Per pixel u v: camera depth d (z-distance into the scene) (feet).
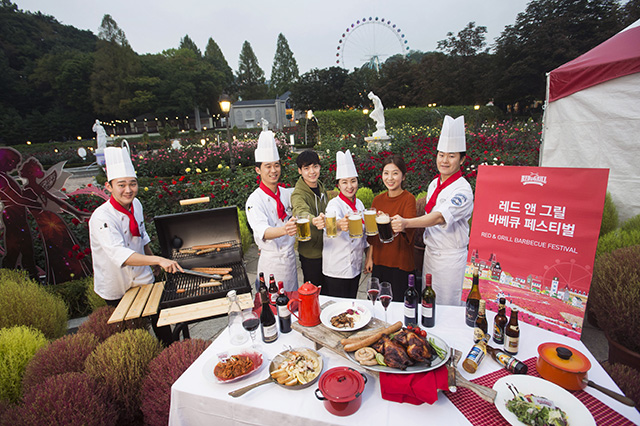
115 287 9.25
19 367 8.02
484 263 7.04
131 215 9.34
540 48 103.60
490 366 5.41
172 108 193.67
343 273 9.63
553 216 6.18
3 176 13.33
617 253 9.11
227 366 5.56
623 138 14.83
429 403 4.51
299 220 7.97
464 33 136.98
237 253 9.97
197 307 7.66
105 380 7.04
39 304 10.62
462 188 8.52
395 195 9.34
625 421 4.30
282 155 56.29
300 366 5.34
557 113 17.01
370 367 4.98
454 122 8.53
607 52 15.15
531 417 4.21
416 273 11.30
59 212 14.06
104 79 184.96
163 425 6.39
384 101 144.77
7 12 211.61
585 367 4.77
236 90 288.10
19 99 185.06
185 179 22.25
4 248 13.91
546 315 6.31
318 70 162.81
